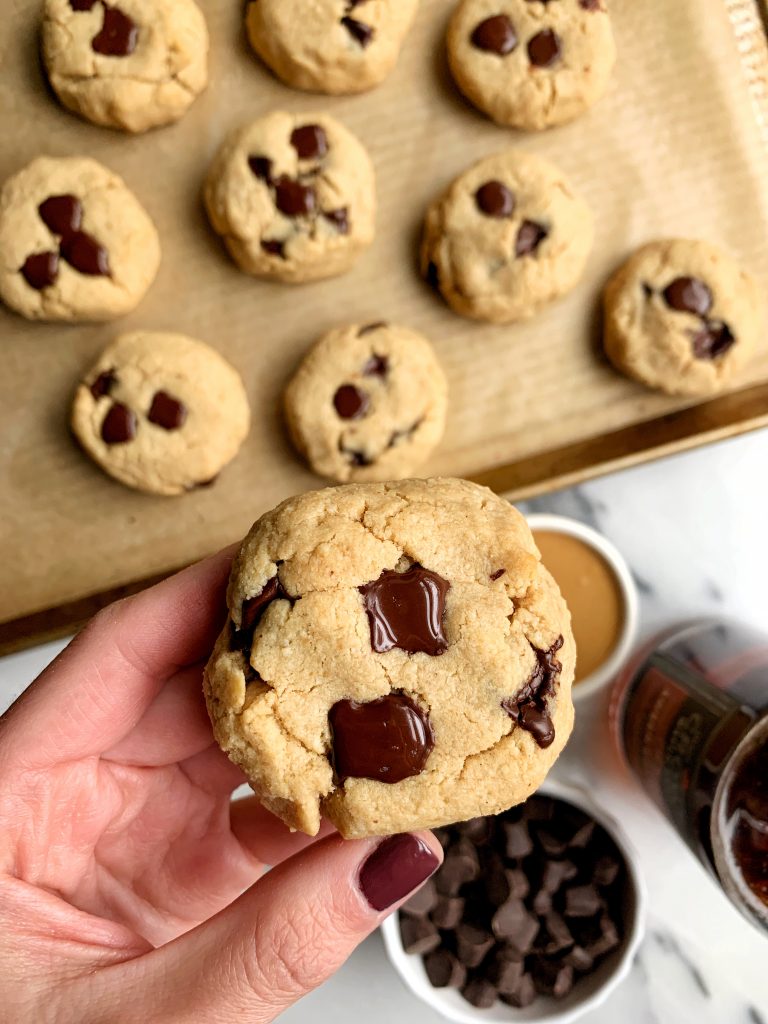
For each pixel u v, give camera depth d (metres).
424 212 0.33
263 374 0.33
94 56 0.30
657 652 0.31
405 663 0.17
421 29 0.33
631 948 0.29
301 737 0.17
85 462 0.32
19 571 0.32
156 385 0.32
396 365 0.32
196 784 0.26
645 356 0.33
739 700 0.25
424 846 0.18
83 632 0.22
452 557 0.18
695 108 0.33
